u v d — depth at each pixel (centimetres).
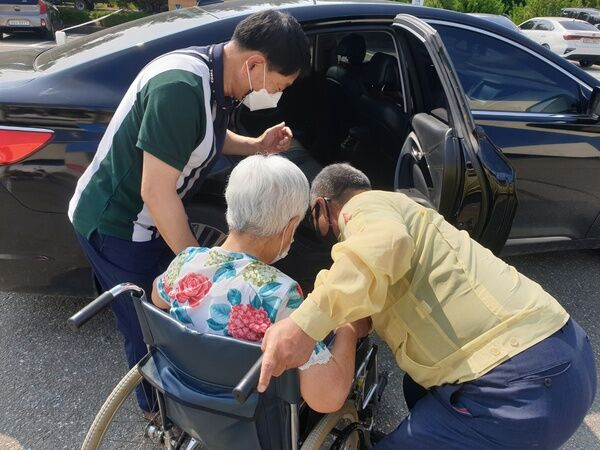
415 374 149
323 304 124
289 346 122
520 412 134
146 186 157
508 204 224
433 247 147
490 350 138
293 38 159
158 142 153
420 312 145
